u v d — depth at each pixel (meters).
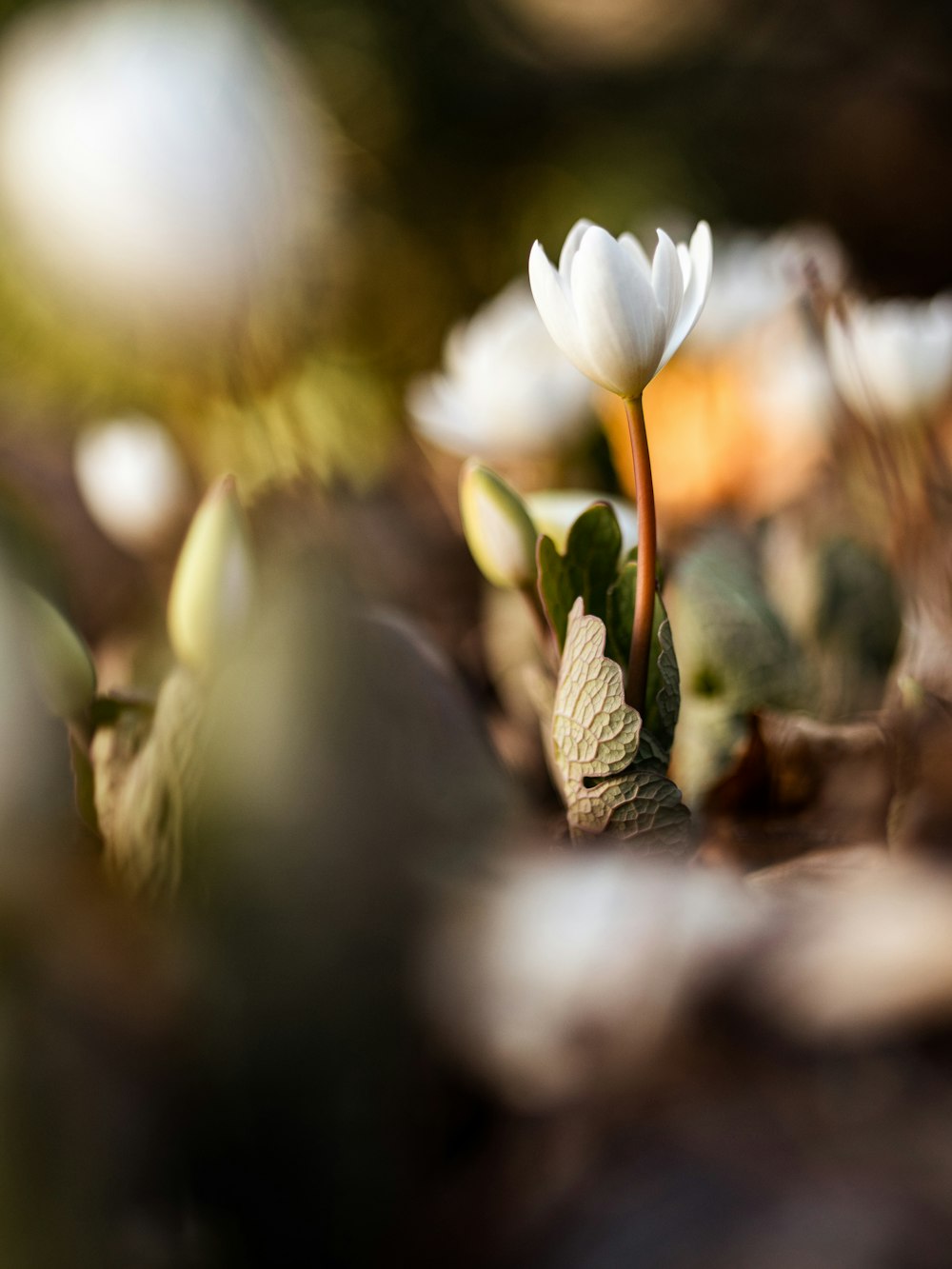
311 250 0.77
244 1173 0.18
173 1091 0.18
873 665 0.27
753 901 0.19
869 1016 0.18
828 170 1.38
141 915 0.19
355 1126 0.18
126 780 0.22
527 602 0.24
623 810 0.20
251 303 0.32
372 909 0.18
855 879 0.21
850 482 0.34
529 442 0.29
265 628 0.19
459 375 0.30
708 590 0.26
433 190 1.15
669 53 1.36
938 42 1.45
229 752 0.18
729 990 0.18
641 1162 0.17
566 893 0.19
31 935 0.18
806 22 1.44
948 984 0.18
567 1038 0.18
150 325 0.33
